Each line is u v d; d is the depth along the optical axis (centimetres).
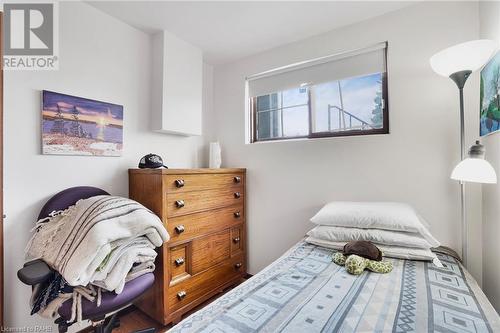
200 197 196
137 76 202
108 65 184
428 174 169
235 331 79
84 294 115
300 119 232
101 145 178
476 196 154
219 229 215
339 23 197
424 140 170
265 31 209
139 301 180
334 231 159
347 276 118
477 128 153
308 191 217
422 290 102
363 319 83
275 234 236
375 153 187
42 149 150
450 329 77
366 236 149
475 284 109
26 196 144
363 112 203
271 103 250
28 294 144
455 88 161
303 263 135
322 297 99
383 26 185
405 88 177
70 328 161
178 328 83
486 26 143
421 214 170
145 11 180
